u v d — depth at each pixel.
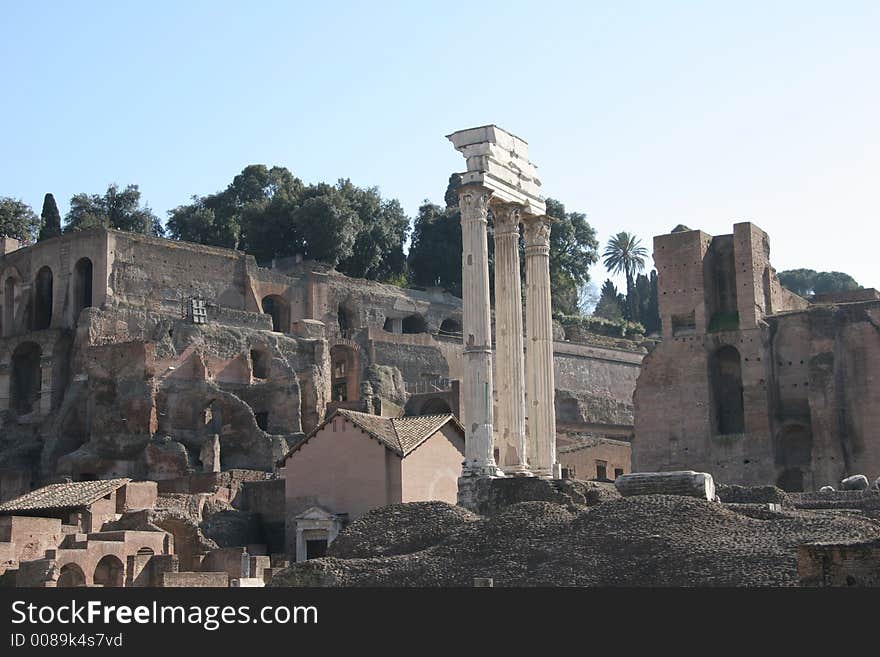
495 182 58.94
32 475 104.50
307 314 132.88
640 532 45.44
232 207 161.62
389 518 53.59
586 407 131.50
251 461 103.38
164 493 86.31
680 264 102.31
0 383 114.88
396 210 166.00
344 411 76.31
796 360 98.75
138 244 118.12
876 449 94.06
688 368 100.12
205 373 108.38
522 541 47.47
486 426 56.72
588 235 175.25
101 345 108.31
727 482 96.94
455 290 159.00
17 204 154.00
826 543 38.16
